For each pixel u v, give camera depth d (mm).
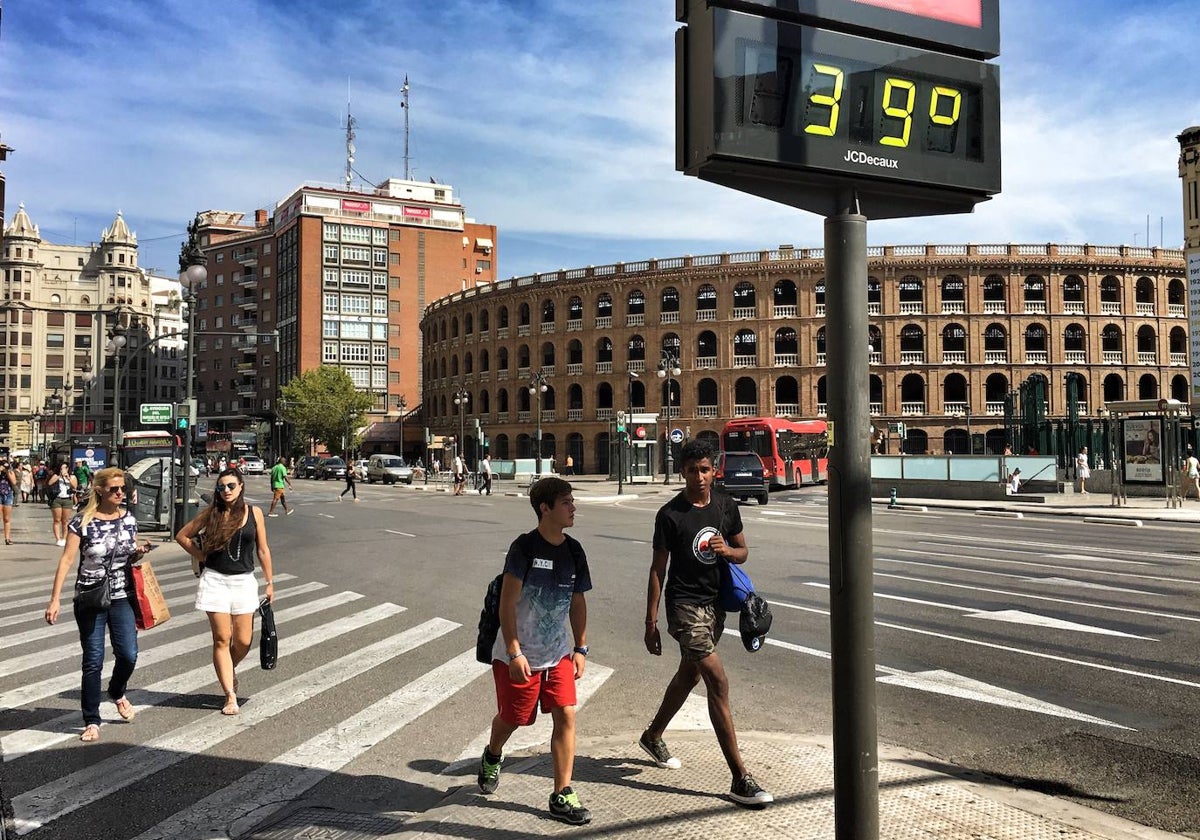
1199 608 10031
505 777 4684
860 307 3184
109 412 110188
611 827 3963
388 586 12430
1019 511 26859
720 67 2947
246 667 7695
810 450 46062
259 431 99000
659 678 7109
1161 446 29812
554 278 67000
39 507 36500
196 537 6434
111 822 4406
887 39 3312
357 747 5512
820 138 3107
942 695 6512
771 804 4195
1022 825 3963
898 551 16156
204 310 110062
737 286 60781
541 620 4309
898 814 4082
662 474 60688
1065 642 8266
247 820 4410
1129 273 59969
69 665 7883
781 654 7898
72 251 111375
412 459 94000
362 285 97000
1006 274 58969
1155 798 4578
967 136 3434
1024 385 41625
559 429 65750
